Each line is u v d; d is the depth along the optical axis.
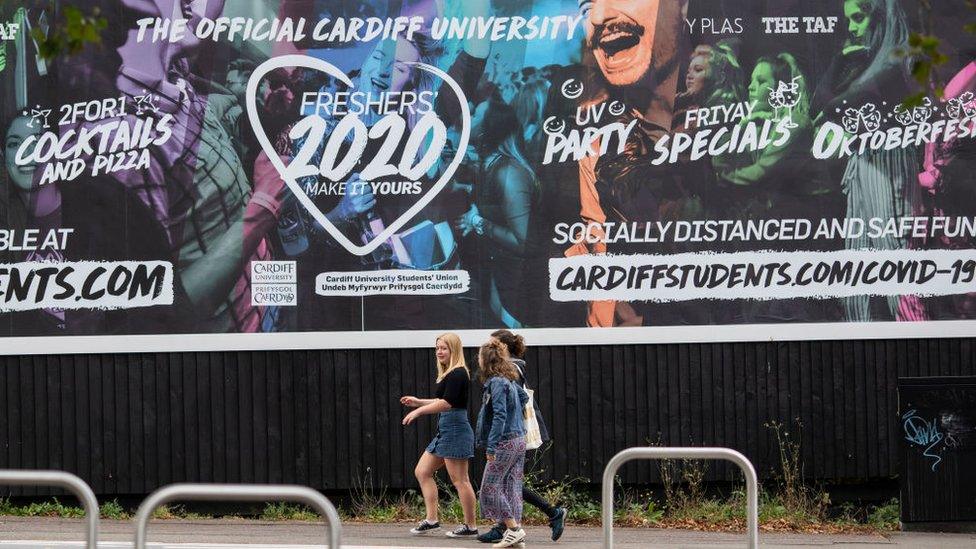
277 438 11.75
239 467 11.71
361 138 11.84
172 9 11.73
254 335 11.72
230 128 11.74
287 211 11.77
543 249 11.93
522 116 11.95
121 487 11.62
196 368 11.70
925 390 10.89
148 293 11.66
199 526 10.72
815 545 10.02
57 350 11.59
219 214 11.71
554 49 11.97
